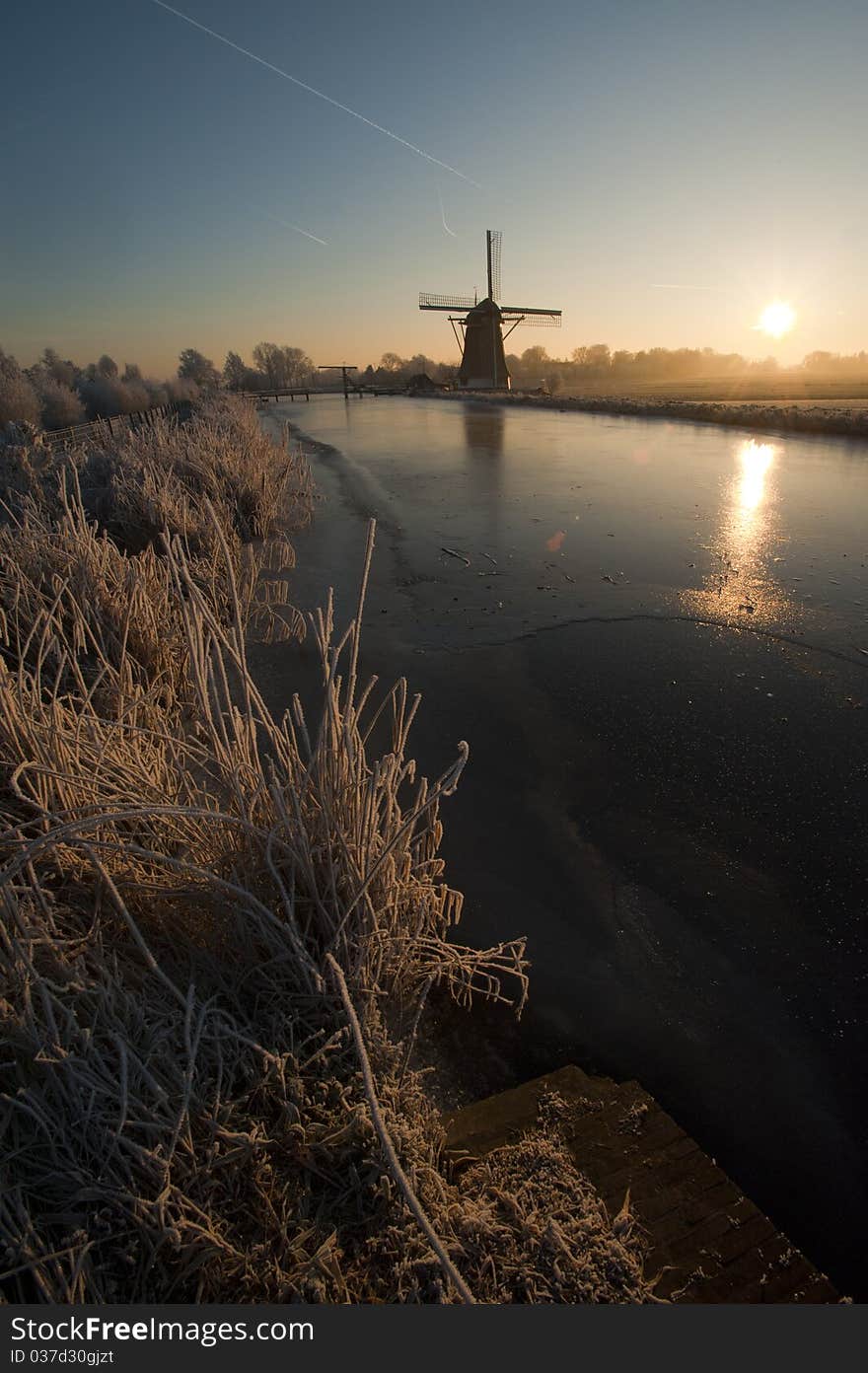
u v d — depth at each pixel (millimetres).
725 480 12602
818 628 5750
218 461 9641
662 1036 2324
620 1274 1516
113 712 3180
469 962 2291
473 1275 1492
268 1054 1696
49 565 4258
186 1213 1462
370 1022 1933
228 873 2168
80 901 1975
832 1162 1939
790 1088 2146
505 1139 1892
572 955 2646
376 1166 1594
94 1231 1376
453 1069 2186
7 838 1694
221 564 6379
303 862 2018
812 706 4480
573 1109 1986
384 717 4457
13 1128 1459
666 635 5723
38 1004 1648
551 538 8984
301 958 1918
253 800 2160
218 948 2051
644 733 4223
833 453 15812
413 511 10930
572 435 21000
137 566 4359
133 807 2133
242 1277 1398
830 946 2660
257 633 5781
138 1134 1541
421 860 2648
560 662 5262
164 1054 1635
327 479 14375
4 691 2197
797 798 3551
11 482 7516
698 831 3336
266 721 2186
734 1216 1698
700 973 2566
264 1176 1580
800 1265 1601
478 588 7062
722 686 4809
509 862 3133
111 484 8016
